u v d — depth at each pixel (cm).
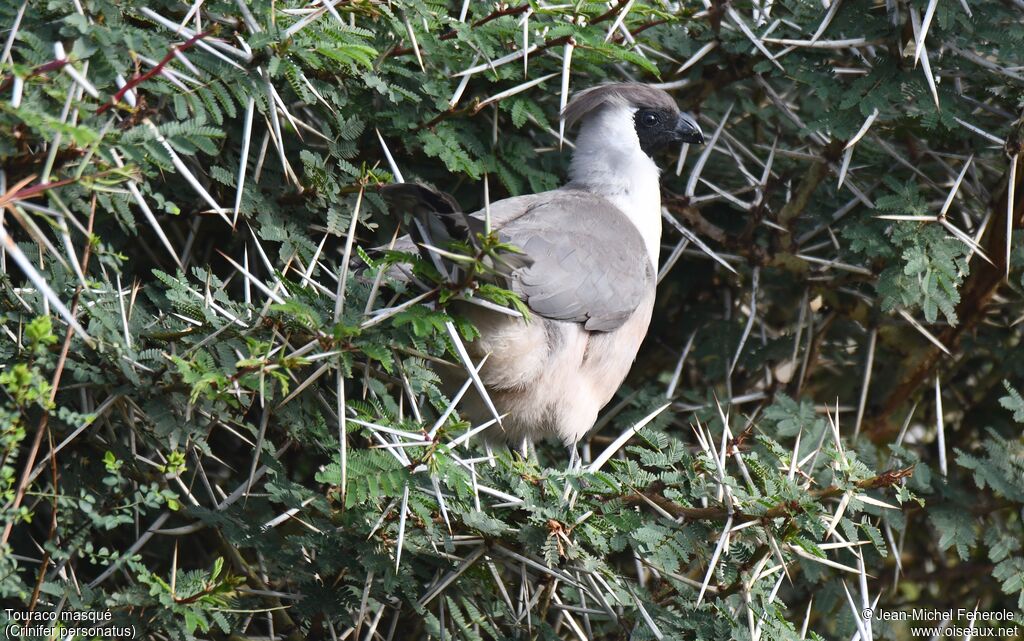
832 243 1062
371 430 703
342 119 877
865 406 1115
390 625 830
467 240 686
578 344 900
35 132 600
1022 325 1114
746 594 731
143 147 622
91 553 640
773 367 1094
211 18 755
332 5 731
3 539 607
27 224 561
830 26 948
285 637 819
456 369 870
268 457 752
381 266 695
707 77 1030
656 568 759
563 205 936
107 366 690
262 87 733
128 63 688
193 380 643
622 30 922
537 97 1005
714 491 767
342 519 737
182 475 831
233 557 826
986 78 962
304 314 645
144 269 932
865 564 979
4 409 630
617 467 767
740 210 1103
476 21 893
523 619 779
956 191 973
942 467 969
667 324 1138
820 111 998
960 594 1091
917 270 919
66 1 664
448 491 772
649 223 1016
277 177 889
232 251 957
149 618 670
